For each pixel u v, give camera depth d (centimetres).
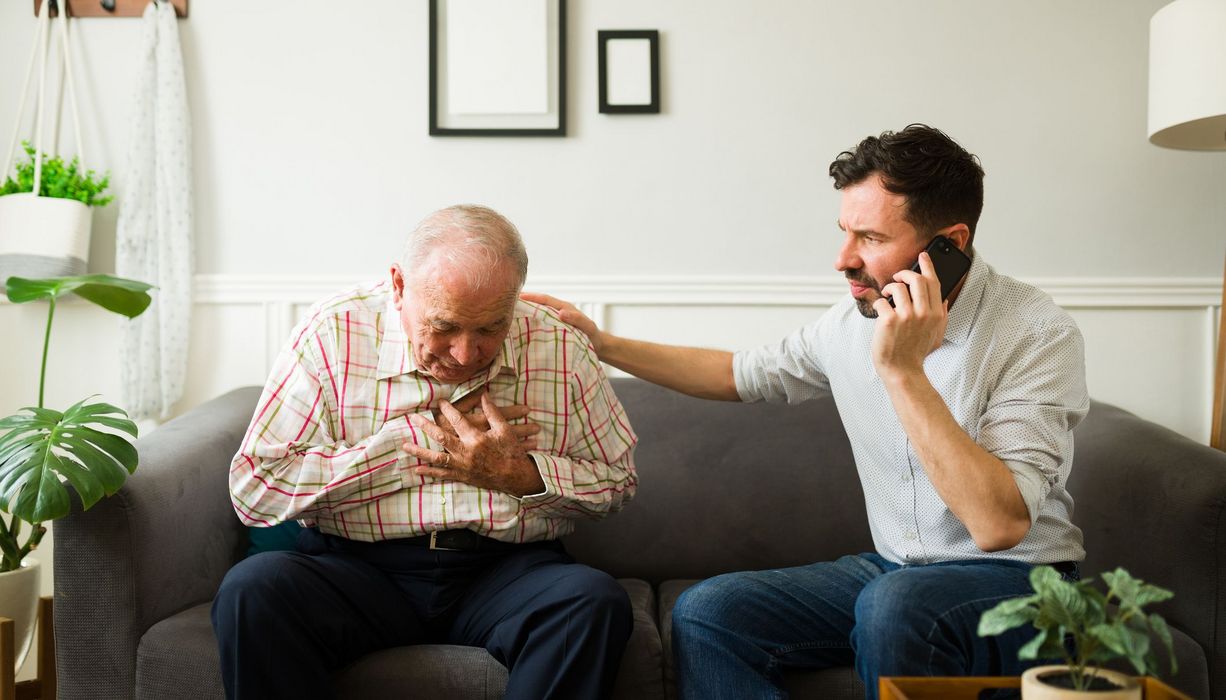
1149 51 240
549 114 255
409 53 256
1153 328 255
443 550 177
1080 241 255
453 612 178
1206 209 254
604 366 255
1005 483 146
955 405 166
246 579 160
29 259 238
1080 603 100
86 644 174
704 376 203
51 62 255
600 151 256
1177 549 180
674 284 255
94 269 257
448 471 174
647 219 256
